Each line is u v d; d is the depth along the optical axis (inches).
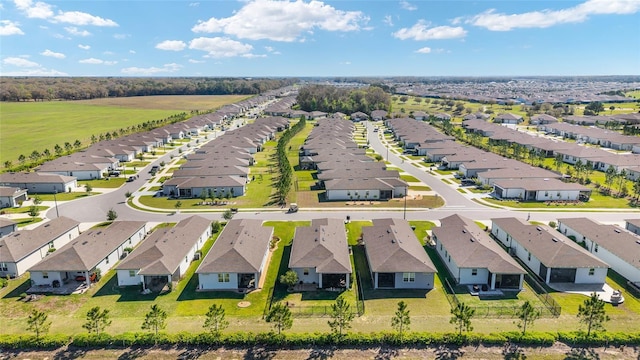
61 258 2170.3
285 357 1581.0
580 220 2783.0
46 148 6082.7
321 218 3026.6
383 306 1934.1
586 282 2134.6
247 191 4015.8
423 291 2076.8
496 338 1628.9
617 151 5679.1
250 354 1599.4
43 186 3964.1
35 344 1637.6
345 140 6387.8
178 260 2212.1
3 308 1943.9
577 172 4256.9
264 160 5570.9
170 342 1648.6
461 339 1630.2
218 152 5334.6
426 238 2751.0
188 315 1861.5
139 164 5260.8
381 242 2385.6
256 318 1838.1
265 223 3065.9
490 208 3400.6
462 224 2598.4
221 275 2095.2
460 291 2068.2
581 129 6732.3
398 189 3806.6
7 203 3503.9
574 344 1621.6
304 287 2121.1
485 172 4217.5
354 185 3745.1
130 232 2645.2
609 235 2456.9
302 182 4357.8
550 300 1955.0
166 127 7357.3
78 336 1657.2
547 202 3540.8
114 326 1775.3
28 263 2327.8
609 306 1907.0
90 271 2139.5
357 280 2202.3
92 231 2551.7
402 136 6747.1
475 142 6181.1
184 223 2719.0
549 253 2198.6
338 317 1685.5
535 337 1624.0
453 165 4950.8
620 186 3934.5
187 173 4291.3
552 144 5580.7
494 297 2007.9
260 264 2187.5
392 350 1612.9
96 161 4766.2
